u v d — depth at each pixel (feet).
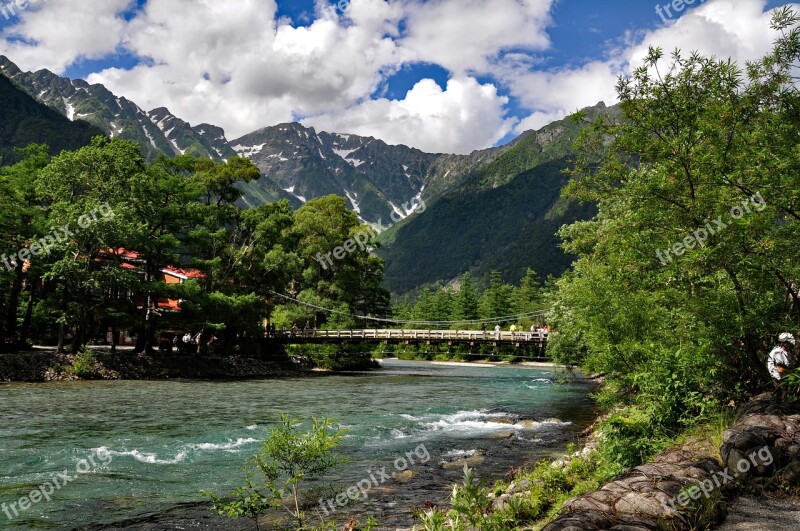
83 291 105.60
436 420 64.95
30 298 118.21
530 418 67.15
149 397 78.84
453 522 17.10
